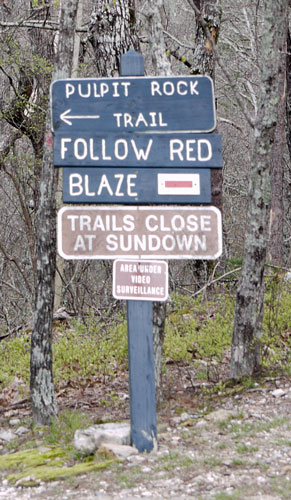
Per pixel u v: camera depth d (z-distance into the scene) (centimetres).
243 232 1955
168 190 597
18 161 1466
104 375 933
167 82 602
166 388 856
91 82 602
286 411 711
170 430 684
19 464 609
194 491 496
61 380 938
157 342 796
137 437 593
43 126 1442
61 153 596
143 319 589
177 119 600
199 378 895
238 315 860
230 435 641
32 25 1350
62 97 600
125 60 614
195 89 602
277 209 1529
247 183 2267
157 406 780
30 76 1446
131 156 597
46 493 518
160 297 587
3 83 1523
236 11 2045
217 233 591
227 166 2355
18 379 970
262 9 1967
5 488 545
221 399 786
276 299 1138
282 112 1537
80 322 1248
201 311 1188
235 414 710
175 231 593
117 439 608
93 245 590
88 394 884
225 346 1012
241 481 510
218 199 1300
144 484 516
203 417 716
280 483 499
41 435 716
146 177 598
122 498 487
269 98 812
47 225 755
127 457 581
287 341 999
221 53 2022
